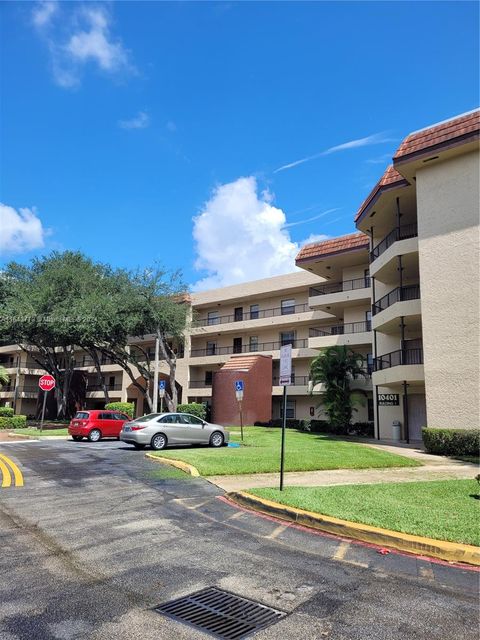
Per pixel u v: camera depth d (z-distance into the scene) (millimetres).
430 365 20547
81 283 37000
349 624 4102
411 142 22078
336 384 29531
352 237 33500
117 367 53625
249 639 3867
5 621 4141
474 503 8133
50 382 26750
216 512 8188
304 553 6020
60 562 5645
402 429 26250
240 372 35531
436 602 4555
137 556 5871
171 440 18672
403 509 7672
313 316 39500
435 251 21281
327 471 12758
